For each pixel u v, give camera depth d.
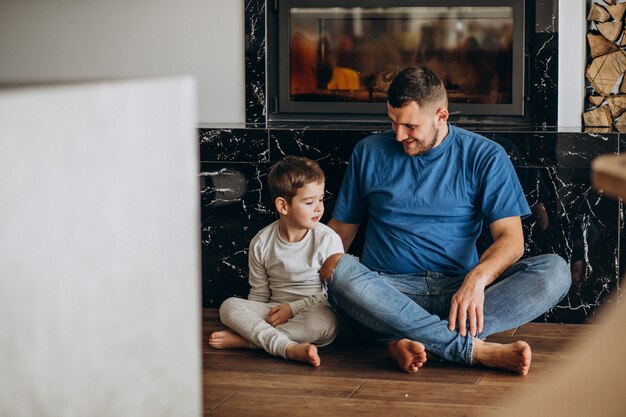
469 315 2.39
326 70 3.44
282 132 3.05
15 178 0.48
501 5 3.29
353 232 2.88
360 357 2.54
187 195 0.68
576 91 3.26
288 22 3.41
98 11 3.51
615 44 3.24
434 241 2.66
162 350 0.66
